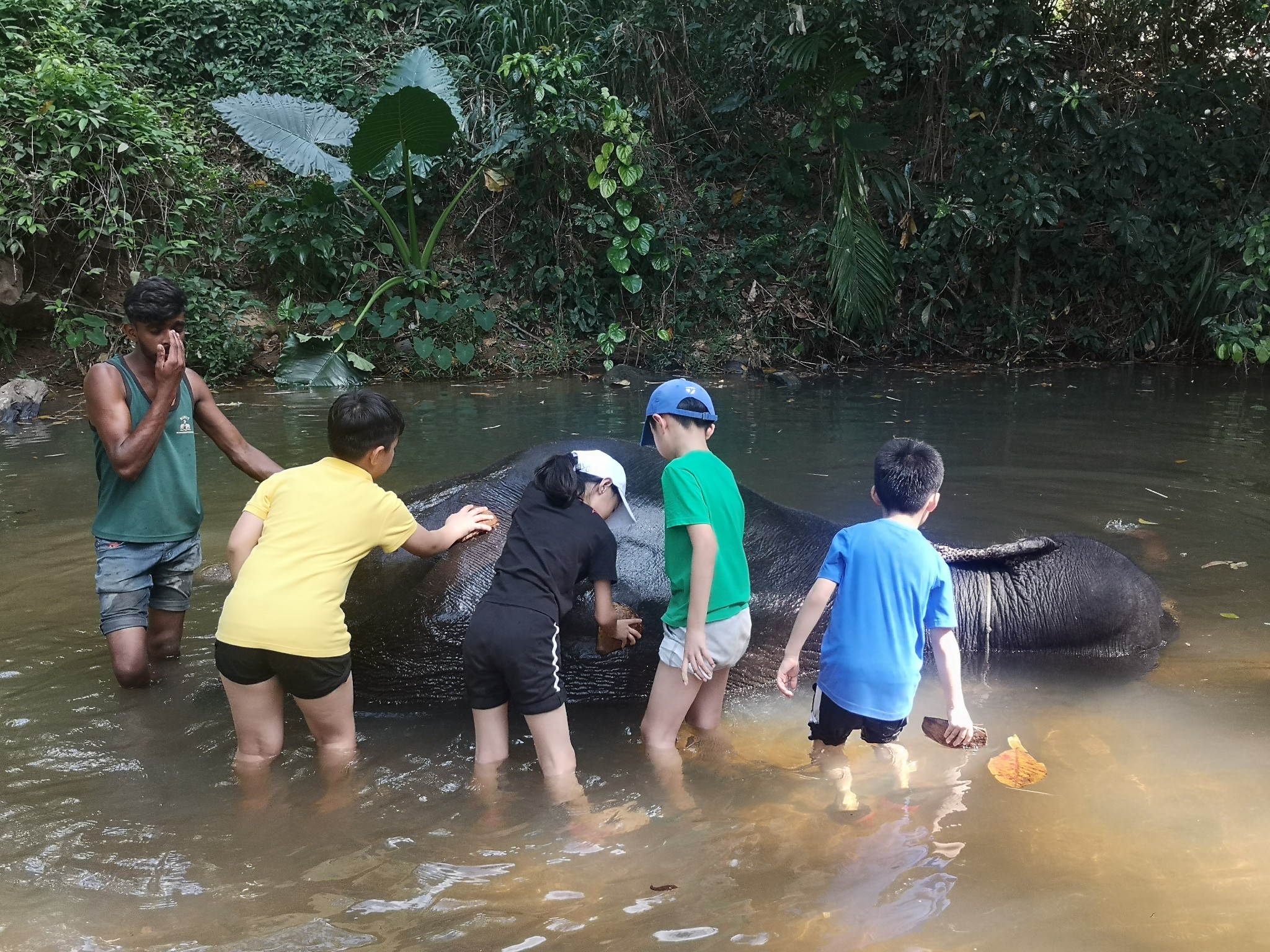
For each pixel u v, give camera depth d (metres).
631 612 3.57
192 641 4.07
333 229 11.70
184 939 2.23
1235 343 10.80
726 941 2.21
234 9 13.06
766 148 13.78
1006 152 12.43
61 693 3.58
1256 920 2.30
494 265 12.57
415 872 2.50
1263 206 12.29
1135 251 12.55
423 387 10.64
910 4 12.93
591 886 2.43
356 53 13.43
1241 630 4.16
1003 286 12.90
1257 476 6.46
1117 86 13.85
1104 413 8.78
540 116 12.05
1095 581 4.11
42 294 10.49
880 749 3.19
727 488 3.24
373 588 3.80
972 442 7.54
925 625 3.10
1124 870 2.51
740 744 3.33
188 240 11.02
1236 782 2.98
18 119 10.32
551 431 7.98
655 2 13.57
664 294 12.41
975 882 2.45
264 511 3.24
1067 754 3.19
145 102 11.51
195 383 3.86
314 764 3.12
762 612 3.84
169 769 3.07
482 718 3.11
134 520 3.64
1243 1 13.30
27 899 2.38
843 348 12.65
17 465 6.84
